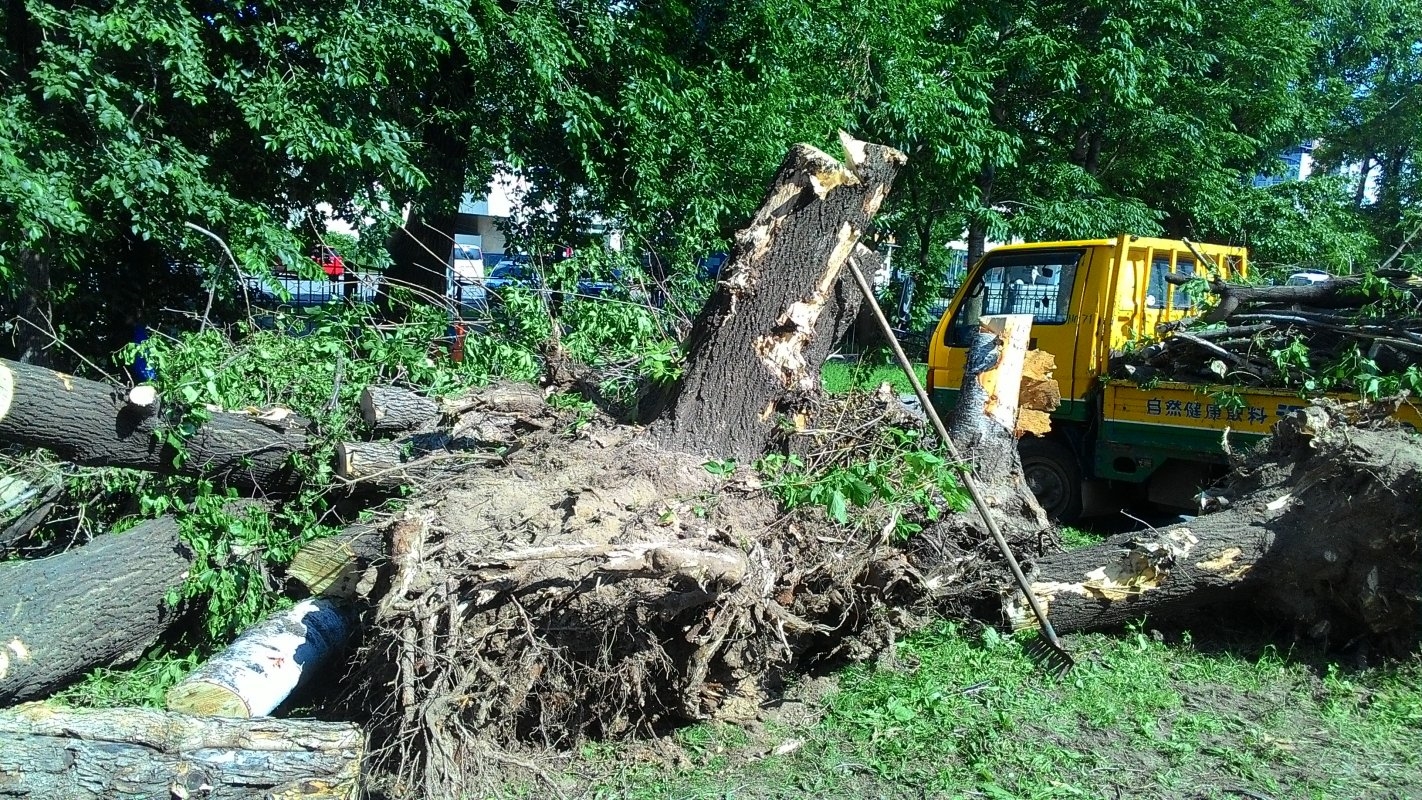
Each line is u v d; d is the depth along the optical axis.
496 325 6.93
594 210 10.91
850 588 4.35
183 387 4.36
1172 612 4.88
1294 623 4.76
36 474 4.85
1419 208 22.53
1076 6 16.00
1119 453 6.82
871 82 12.76
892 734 3.90
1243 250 8.44
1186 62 16.89
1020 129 17.00
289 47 8.59
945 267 19.11
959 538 4.86
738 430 4.54
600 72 10.63
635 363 5.44
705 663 3.77
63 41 7.42
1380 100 24.81
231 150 8.92
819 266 4.58
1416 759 3.65
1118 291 6.97
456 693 3.30
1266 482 4.98
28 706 2.98
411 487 4.26
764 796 3.50
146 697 3.87
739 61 11.73
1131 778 3.54
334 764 2.96
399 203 9.73
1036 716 4.04
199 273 9.85
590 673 3.74
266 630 3.91
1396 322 5.58
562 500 3.80
